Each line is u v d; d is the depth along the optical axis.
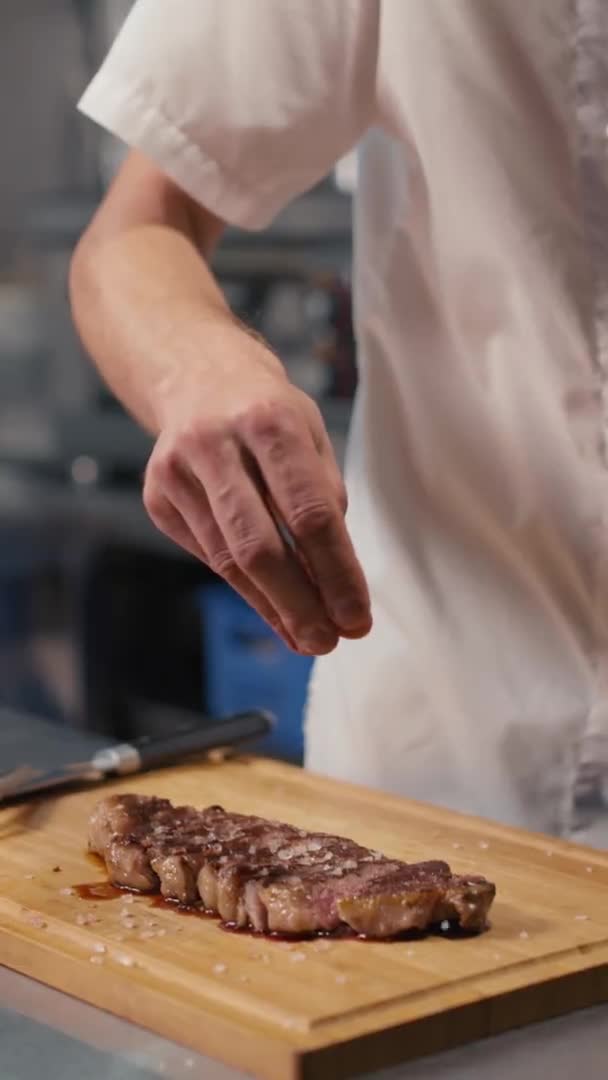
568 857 1.33
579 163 1.37
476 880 1.20
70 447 3.01
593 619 1.42
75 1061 1.09
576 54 1.36
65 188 3.29
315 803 1.42
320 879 1.21
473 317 1.42
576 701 1.43
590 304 1.39
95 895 1.25
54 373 3.03
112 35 3.02
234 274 2.76
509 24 1.37
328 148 1.45
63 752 1.56
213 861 1.23
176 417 1.25
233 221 1.46
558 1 1.35
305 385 2.68
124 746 1.50
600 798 1.44
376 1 1.39
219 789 1.46
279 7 1.40
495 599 1.45
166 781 1.48
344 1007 1.09
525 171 1.38
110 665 3.04
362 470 1.49
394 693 1.48
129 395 1.34
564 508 1.42
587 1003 1.15
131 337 1.34
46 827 1.38
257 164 1.44
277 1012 1.09
